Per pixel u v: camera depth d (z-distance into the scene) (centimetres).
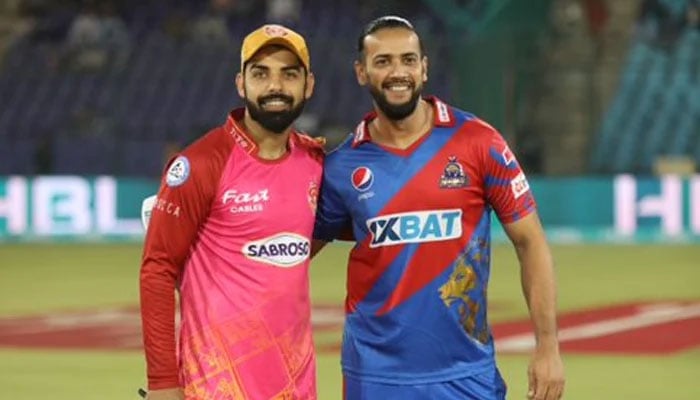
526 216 792
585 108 3459
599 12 3712
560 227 3259
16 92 3956
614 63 3591
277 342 771
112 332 1894
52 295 2338
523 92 3403
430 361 790
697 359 1633
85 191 3338
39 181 3328
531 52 3422
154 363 767
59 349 1741
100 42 4003
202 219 769
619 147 3550
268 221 765
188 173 759
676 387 1452
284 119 759
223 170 761
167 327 769
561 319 1980
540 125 3422
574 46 3512
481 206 790
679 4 3784
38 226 3334
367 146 789
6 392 1437
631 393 1416
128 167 3438
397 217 781
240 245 766
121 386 1474
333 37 4000
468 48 3366
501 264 2791
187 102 3828
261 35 753
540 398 791
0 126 3878
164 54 3953
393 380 794
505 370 1540
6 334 1888
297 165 777
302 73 763
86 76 3947
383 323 793
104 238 3325
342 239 827
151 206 812
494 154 783
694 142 3569
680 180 3192
